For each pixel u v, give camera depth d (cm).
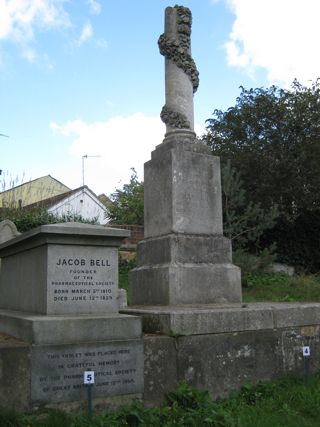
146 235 803
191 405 465
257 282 1548
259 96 2138
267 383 545
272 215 1661
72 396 436
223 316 539
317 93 2106
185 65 841
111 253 524
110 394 455
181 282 698
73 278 501
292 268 2073
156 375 484
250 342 553
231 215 1641
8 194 1909
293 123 2034
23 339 460
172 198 746
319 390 533
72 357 442
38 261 523
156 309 593
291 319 595
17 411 409
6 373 412
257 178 2034
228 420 433
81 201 3709
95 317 467
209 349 523
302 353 595
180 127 813
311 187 2005
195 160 775
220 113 2242
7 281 659
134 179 3750
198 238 743
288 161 2003
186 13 864
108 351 459
